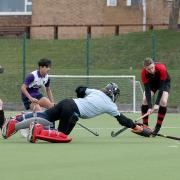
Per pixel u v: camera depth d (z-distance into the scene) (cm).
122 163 2230
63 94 5728
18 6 8250
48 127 2873
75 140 2970
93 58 6750
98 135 3164
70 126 2844
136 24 7606
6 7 8262
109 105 2866
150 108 3181
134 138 3083
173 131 3553
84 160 2292
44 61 3212
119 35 7256
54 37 7844
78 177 1944
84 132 3422
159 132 3472
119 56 6744
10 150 2558
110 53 6812
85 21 7962
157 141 2942
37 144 2767
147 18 8025
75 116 2823
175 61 6525
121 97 5569
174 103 5656
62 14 7962
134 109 5194
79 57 6812
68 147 2669
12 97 5812
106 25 7588
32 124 2809
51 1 8000
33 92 3241
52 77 5709
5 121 3019
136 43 6925
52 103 3231
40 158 2336
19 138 3033
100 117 4538
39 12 8031
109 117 4541
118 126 3850
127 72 6141
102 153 2489
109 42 7044
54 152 2503
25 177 1934
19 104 5584
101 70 6316
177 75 6072
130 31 7981
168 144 2814
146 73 3164
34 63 6662
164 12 8025
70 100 2836
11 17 8238
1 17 8250
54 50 7044
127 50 6825
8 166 2148
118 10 7975
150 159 2331
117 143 2850
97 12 7956
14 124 2906
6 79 6050
